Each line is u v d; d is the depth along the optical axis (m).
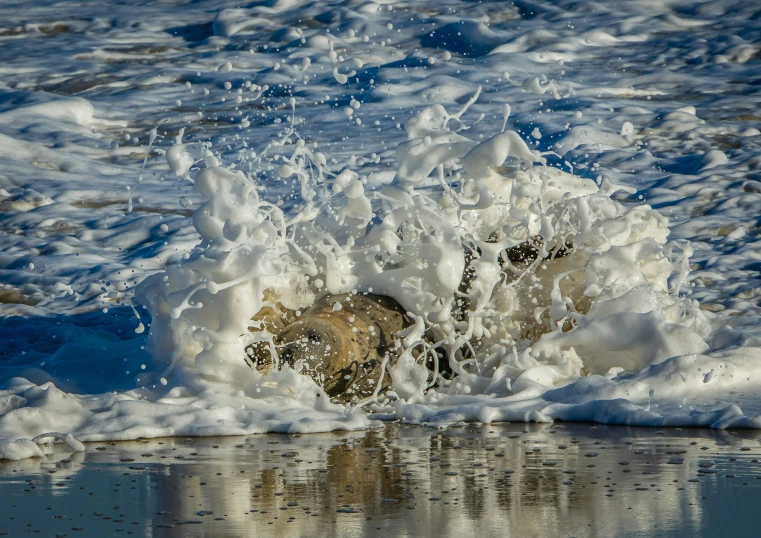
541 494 12.74
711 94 58.00
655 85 60.44
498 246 21.11
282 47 75.94
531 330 21.42
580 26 76.69
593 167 42.53
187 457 15.29
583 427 17.14
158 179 44.72
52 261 32.59
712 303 26.77
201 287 18.27
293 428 17.08
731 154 44.66
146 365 20.64
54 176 44.19
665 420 16.91
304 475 13.99
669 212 36.69
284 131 51.91
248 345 19.41
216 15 85.25
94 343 24.55
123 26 86.31
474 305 21.16
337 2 85.94
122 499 12.89
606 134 47.97
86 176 44.75
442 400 19.08
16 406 17.48
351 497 12.76
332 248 21.27
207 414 17.55
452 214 21.95
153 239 35.22
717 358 18.69
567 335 20.14
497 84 60.31
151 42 80.75
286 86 62.88
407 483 13.43
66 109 56.47
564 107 53.94
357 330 20.02
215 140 51.16
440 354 21.00
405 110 55.16
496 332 21.23
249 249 18.53
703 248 32.56
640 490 12.85
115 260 33.06
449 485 13.29
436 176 40.22
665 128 49.47
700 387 18.27
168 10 91.81
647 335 19.59
